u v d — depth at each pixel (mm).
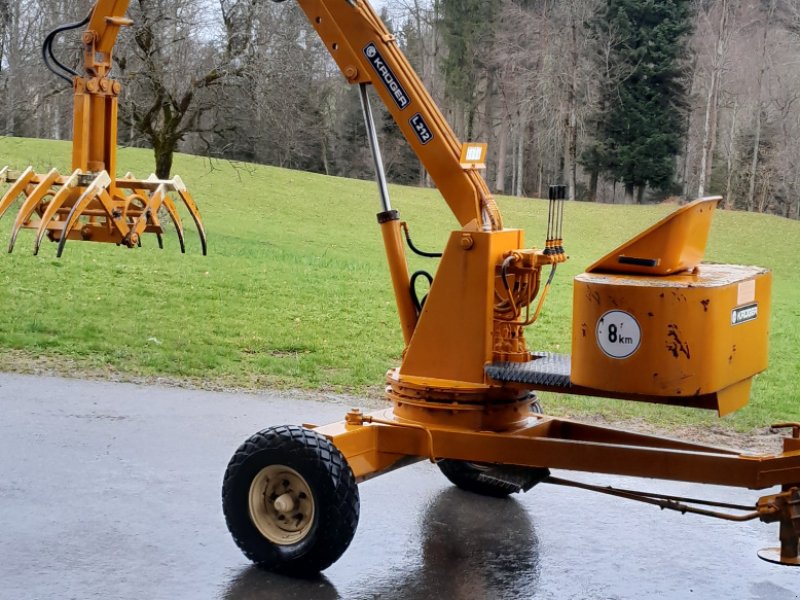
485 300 6391
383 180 7059
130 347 12836
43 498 7148
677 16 67312
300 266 25344
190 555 6219
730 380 5512
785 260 45688
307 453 5844
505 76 74125
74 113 6957
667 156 68188
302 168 79562
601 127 68938
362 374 12195
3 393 10172
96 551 6211
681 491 8086
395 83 6902
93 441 8641
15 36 35000
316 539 5816
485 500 7613
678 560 6457
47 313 14742
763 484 5590
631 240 5645
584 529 7008
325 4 7008
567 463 6016
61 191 6551
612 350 5426
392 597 5684
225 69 29359
